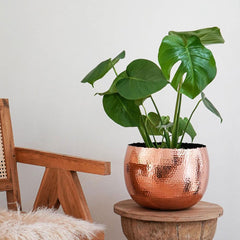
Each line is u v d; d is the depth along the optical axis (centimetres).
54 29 198
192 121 198
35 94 199
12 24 198
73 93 199
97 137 200
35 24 198
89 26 198
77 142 200
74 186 141
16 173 164
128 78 138
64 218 132
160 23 197
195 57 131
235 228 198
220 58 197
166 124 153
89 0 198
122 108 149
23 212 146
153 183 140
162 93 198
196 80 130
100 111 199
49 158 148
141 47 197
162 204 142
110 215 200
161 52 133
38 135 200
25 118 200
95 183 200
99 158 200
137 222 141
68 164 142
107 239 200
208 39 138
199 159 143
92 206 200
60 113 200
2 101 166
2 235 119
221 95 197
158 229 138
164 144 155
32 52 199
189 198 141
